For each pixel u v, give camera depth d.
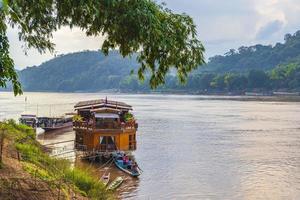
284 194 36.94
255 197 36.06
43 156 29.06
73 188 22.00
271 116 119.50
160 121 105.12
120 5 9.59
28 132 45.97
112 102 52.91
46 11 11.02
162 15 10.43
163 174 44.28
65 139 70.44
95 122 48.28
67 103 188.62
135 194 36.50
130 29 9.97
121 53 11.30
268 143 67.12
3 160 20.52
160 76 11.08
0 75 9.27
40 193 17.69
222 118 113.56
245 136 76.00
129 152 49.91
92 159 47.75
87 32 10.97
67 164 30.25
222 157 54.47
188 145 64.88
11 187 17.16
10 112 130.50
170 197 35.88
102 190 25.72
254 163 50.50
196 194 36.84
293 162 51.09
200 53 10.70
